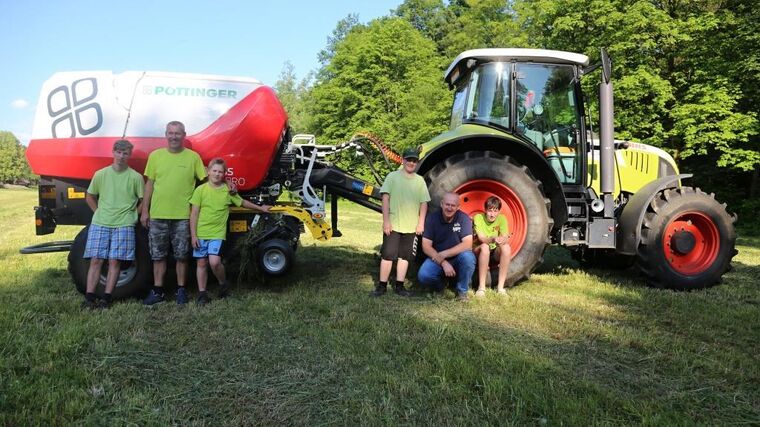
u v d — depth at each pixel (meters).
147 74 5.12
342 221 14.05
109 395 2.75
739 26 13.40
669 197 5.45
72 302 4.52
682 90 14.41
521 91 5.72
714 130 13.65
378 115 25.58
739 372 3.11
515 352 3.36
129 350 3.39
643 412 2.57
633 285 5.65
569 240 5.51
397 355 3.33
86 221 5.13
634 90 13.35
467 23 28.20
